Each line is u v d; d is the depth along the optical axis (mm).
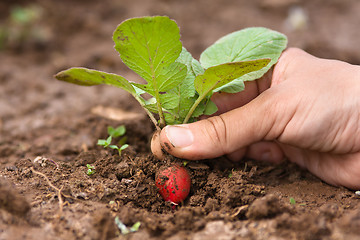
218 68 333
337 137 358
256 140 368
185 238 324
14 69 659
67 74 355
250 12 957
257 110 360
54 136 456
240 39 391
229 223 332
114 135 410
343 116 353
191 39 797
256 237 321
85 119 483
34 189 354
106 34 812
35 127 479
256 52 382
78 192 351
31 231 323
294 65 378
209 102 370
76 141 444
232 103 385
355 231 319
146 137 432
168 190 357
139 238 325
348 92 354
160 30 329
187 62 370
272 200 332
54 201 343
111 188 356
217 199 356
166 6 943
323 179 384
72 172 374
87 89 587
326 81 360
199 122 364
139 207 355
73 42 779
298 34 836
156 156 373
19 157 422
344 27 881
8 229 321
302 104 356
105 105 521
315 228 318
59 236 322
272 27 879
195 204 355
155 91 355
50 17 833
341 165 372
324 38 809
